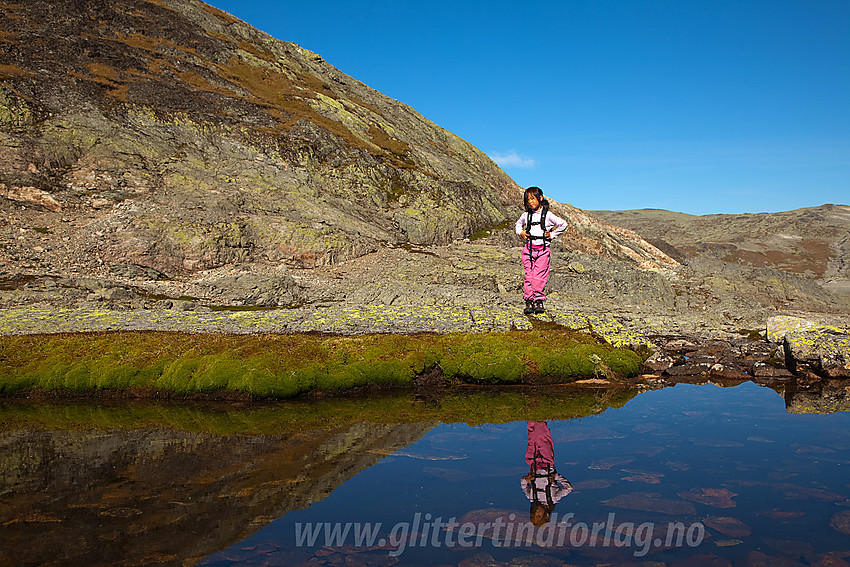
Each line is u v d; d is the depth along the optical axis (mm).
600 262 25234
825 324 12805
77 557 4074
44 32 40031
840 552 4125
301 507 5012
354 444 6965
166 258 25500
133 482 5621
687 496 5203
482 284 25203
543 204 14430
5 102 30016
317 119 45531
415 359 10867
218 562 4027
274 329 12945
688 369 11617
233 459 6371
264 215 30547
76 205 27969
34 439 7242
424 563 4027
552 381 10797
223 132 37375
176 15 54625
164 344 11367
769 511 4879
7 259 22922
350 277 26250
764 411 8570
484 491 5375
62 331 12766
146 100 36531
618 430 7531
